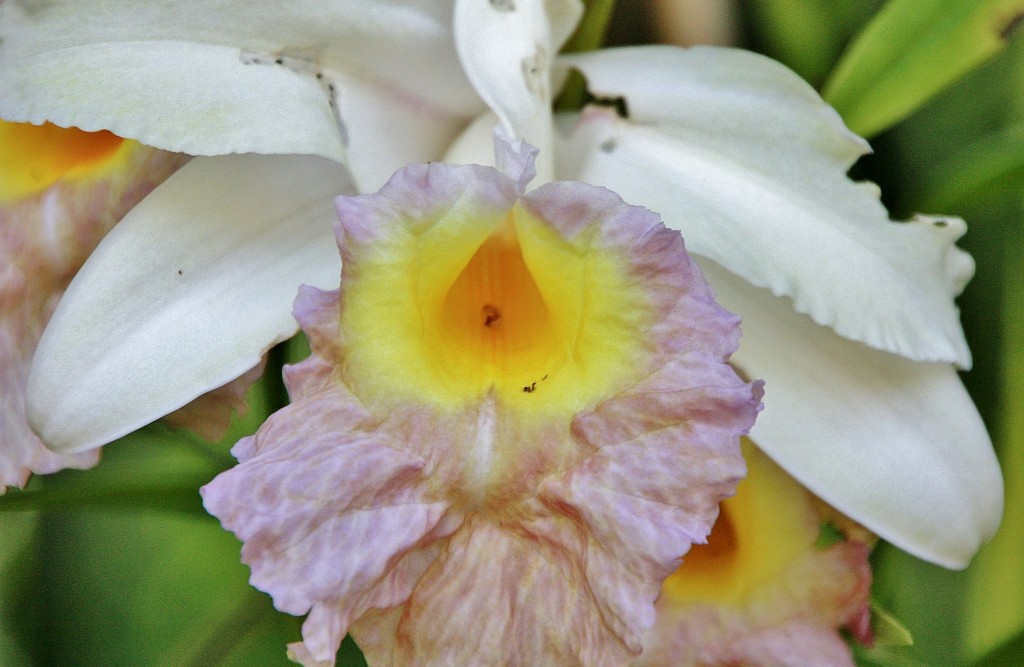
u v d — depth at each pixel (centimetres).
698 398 27
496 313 29
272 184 30
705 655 30
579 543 27
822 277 29
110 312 29
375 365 28
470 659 28
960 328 29
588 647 27
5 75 28
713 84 29
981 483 30
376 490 27
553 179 29
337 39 29
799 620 30
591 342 28
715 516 27
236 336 29
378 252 28
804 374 30
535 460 28
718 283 30
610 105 30
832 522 30
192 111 28
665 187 29
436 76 29
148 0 28
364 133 29
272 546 27
